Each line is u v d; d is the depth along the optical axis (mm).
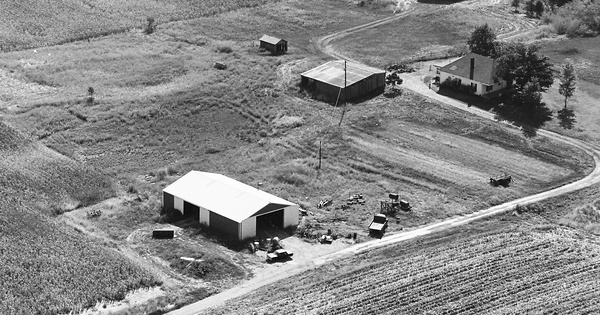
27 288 89562
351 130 139000
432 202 115938
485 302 87625
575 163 128000
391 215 112125
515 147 132875
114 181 122875
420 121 141375
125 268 94562
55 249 97625
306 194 119438
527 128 138250
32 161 124000
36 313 86000
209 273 96812
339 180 123438
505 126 139000
